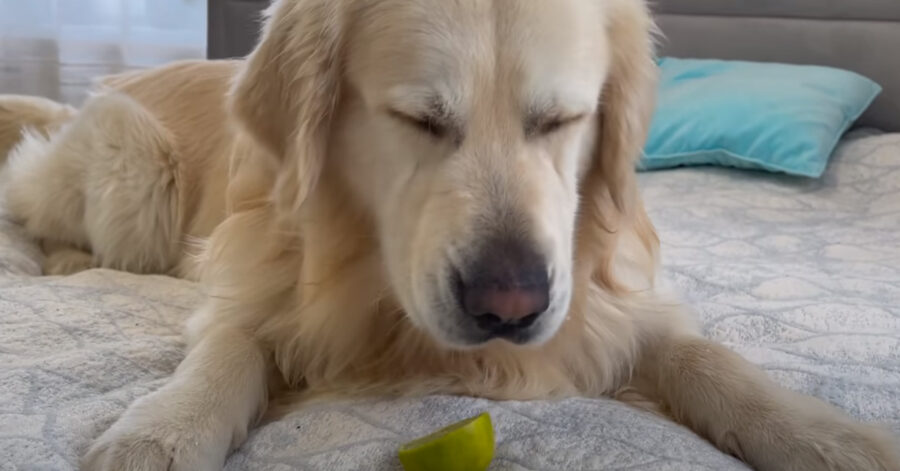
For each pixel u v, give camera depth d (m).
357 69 0.50
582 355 0.58
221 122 0.83
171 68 0.91
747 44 1.36
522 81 0.47
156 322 0.64
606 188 0.58
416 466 0.39
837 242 0.87
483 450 0.40
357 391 0.55
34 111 1.04
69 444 0.44
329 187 0.54
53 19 1.48
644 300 0.61
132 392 0.50
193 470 0.42
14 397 0.48
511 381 0.55
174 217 0.82
